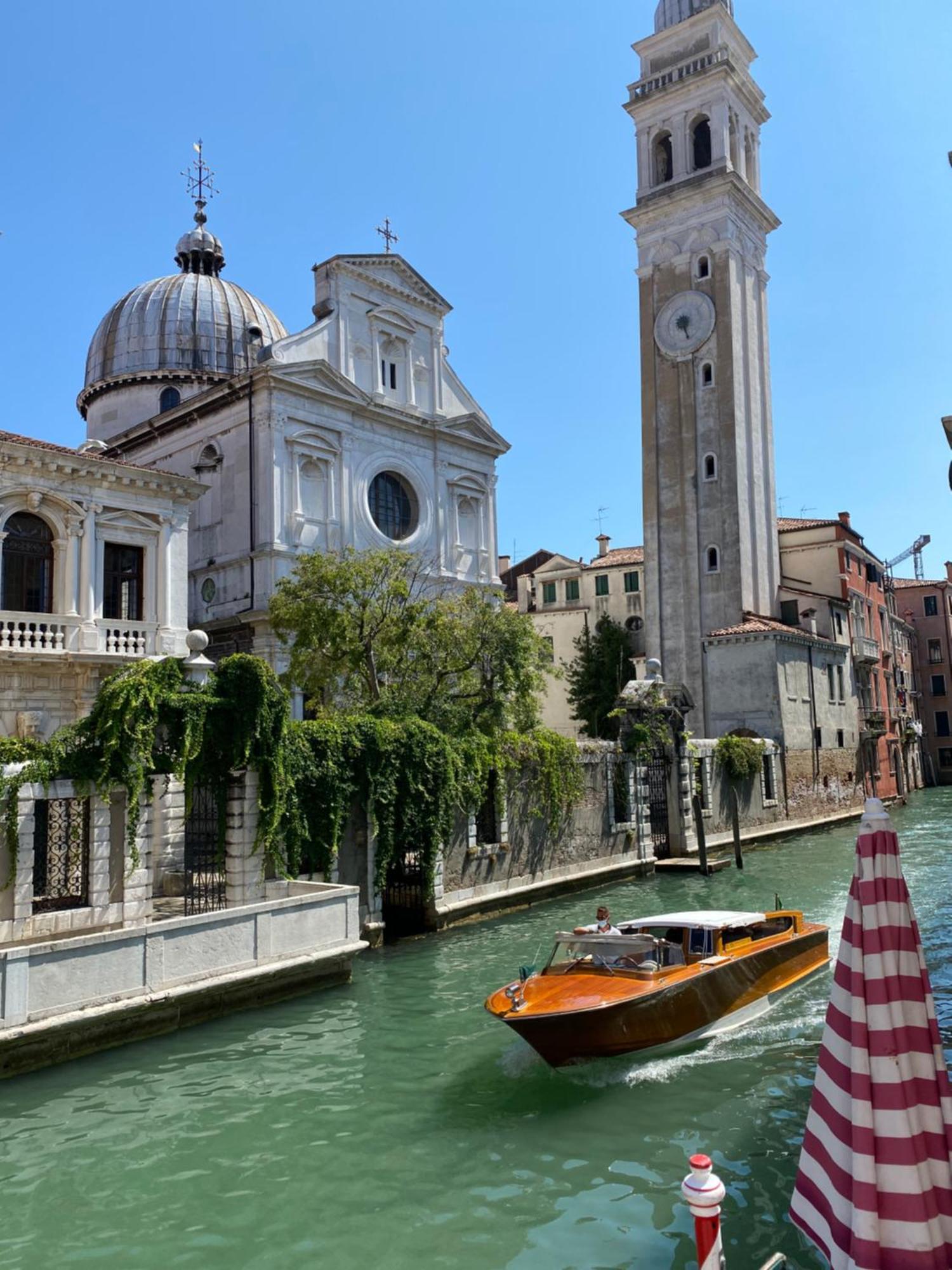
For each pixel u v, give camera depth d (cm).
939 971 1730
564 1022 1206
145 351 4472
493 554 4166
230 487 3462
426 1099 1205
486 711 2702
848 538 5319
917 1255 536
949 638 7781
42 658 2339
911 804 5641
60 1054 1346
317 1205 945
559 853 2775
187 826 2191
